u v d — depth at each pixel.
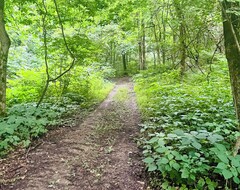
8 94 9.66
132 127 6.58
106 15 9.66
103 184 3.66
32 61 16.80
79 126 6.79
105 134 6.00
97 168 4.15
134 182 3.71
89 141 5.50
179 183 3.46
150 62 26.92
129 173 3.97
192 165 3.37
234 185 3.32
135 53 30.94
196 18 6.48
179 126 5.07
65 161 4.44
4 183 3.68
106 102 11.27
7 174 3.96
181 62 11.37
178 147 3.76
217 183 3.29
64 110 7.98
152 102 8.66
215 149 3.27
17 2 7.81
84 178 3.84
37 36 9.76
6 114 6.06
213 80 9.27
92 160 4.47
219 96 6.80
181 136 3.59
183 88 9.12
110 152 4.83
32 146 5.19
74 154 4.75
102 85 16.61
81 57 9.65
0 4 6.05
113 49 29.03
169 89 9.51
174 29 8.45
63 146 5.20
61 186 3.60
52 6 8.57
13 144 5.07
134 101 10.98
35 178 3.83
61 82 11.45
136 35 17.58
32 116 6.11
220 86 8.08
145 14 11.12
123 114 8.25
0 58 5.85
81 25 9.93
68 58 10.72
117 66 31.55
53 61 10.95
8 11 8.84
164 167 3.46
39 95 10.02
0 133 4.89
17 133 5.50
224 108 5.50
